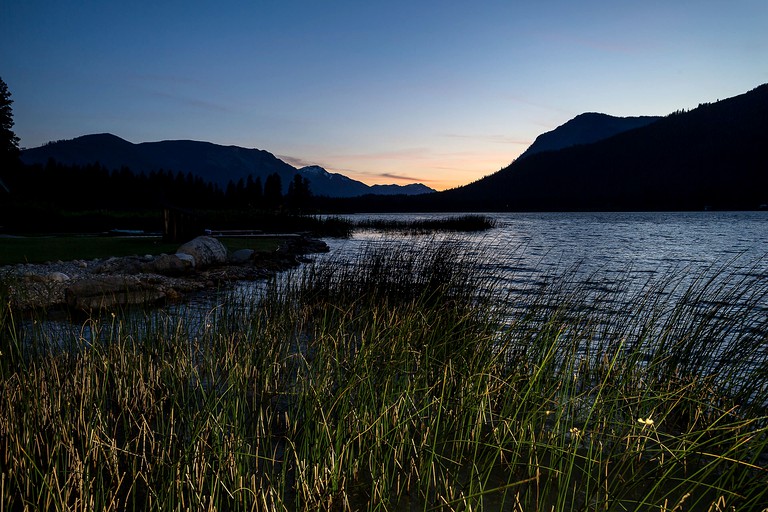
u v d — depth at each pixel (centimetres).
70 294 887
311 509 312
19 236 2514
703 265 2194
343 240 3541
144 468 358
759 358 593
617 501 313
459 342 567
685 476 377
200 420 365
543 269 1858
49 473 311
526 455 400
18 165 6419
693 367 577
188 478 314
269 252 2072
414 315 583
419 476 355
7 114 5784
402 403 414
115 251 1803
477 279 929
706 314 633
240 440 368
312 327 761
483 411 406
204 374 543
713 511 314
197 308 940
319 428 376
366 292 927
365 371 441
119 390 462
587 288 1098
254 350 578
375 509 324
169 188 9175
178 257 1452
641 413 458
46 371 467
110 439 355
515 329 566
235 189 11012
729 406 468
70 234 2877
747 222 8238
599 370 544
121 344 571
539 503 339
